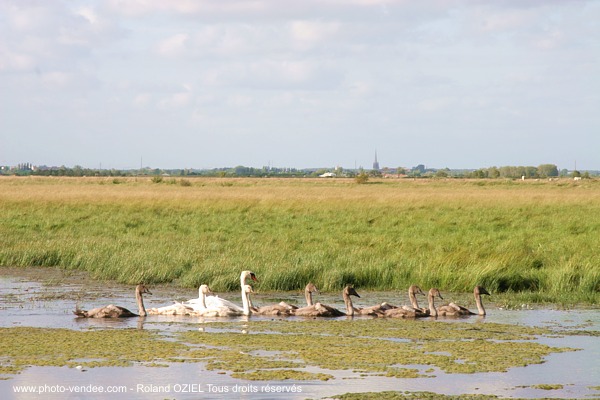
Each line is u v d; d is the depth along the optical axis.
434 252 22.23
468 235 28.33
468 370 10.77
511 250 22.38
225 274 19.48
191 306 15.50
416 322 14.67
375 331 13.62
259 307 15.73
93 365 10.89
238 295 18.28
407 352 11.81
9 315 15.13
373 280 19.56
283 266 19.89
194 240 26.22
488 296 18.08
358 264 20.30
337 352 11.80
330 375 10.45
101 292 18.23
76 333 13.15
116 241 25.39
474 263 20.14
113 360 11.18
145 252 22.05
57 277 20.58
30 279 20.19
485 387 9.95
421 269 19.66
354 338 12.96
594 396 9.59
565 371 10.76
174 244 24.67
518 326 14.17
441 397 9.48
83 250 23.20
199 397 9.48
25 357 11.36
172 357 11.39
